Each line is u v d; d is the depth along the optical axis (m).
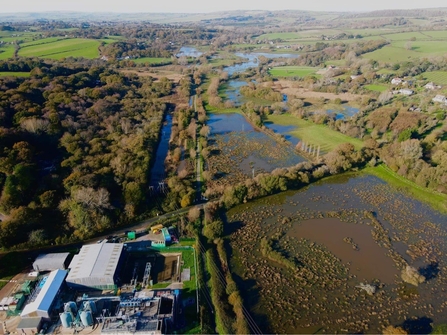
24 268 71.31
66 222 82.25
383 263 75.00
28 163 98.19
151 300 60.34
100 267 66.94
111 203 90.81
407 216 92.69
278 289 68.00
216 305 62.34
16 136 108.19
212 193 99.94
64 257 71.50
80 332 56.66
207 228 82.25
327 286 68.69
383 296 66.12
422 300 65.12
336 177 114.25
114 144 123.62
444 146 117.25
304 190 106.19
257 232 85.75
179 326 58.25
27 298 63.19
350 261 75.62
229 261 75.69
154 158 126.38
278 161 127.56
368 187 108.00
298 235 84.69
